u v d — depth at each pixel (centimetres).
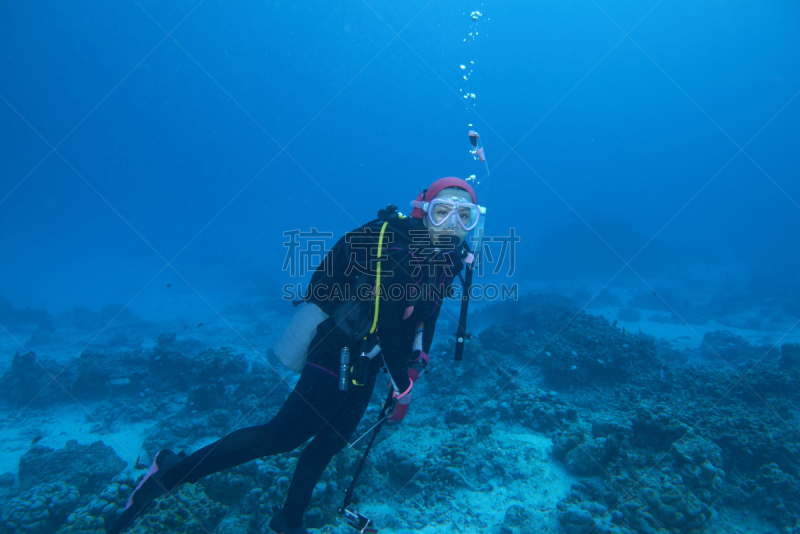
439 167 9650
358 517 184
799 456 400
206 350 770
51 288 2606
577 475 393
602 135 9569
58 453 510
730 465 412
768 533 339
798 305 1619
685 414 463
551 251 3241
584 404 610
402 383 159
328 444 184
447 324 1382
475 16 842
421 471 396
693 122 9281
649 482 338
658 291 1908
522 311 1298
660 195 8731
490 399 597
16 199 8556
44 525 351
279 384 691
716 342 1159
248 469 376
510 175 9612
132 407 706
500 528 328
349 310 162
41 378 807
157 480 165
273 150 9600
